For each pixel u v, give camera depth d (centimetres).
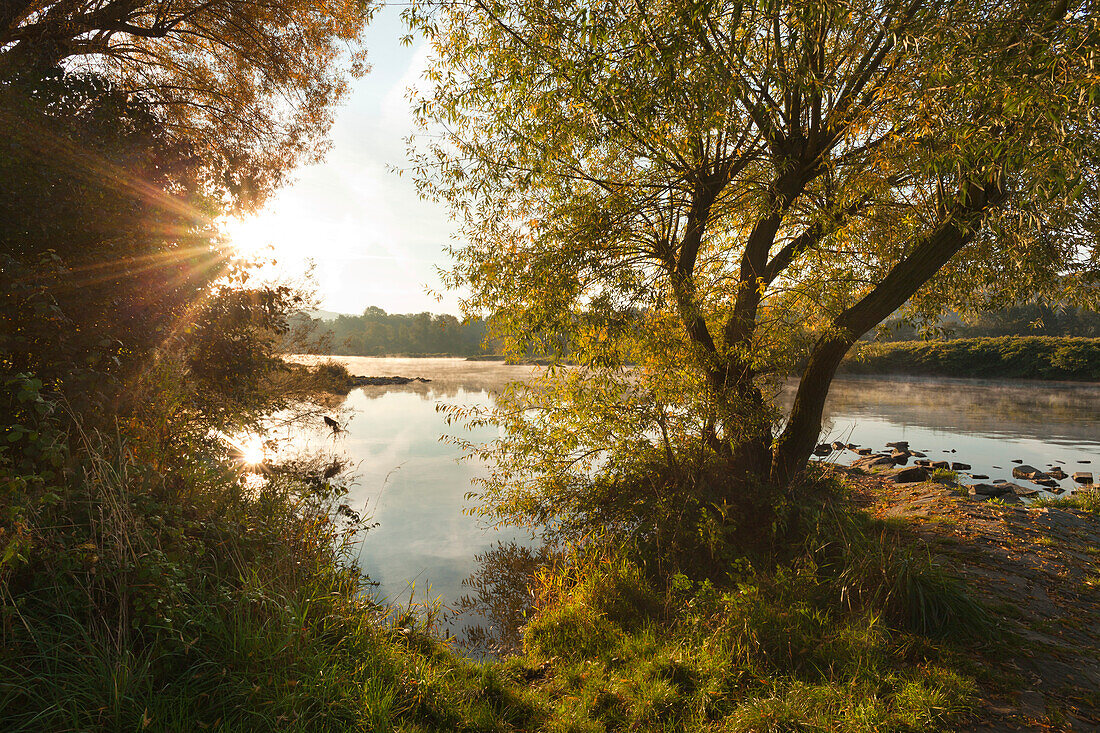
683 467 718
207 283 590
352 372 5862
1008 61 440
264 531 448
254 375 701
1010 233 566
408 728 342
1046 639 448
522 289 703
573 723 378
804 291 656
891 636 449
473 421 796
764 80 637
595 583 589
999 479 1227
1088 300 691
